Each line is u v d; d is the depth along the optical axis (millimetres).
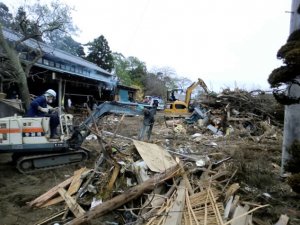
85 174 6648
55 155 8195
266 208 5449
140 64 66625
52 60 21609
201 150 10555
